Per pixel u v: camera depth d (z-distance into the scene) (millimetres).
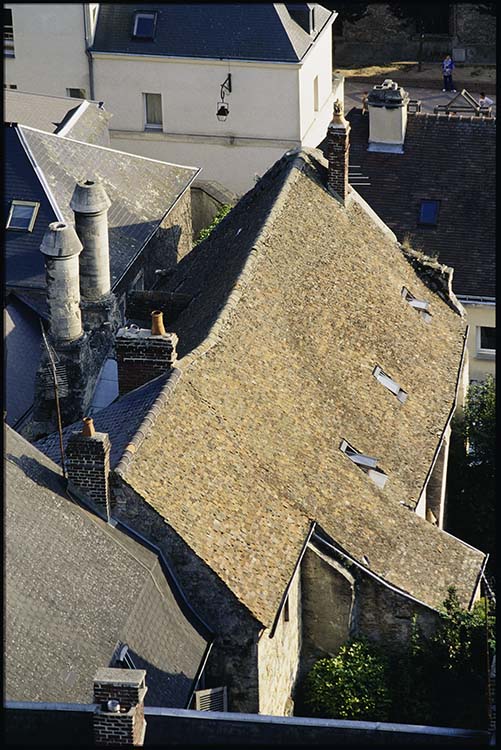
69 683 40625
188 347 53406
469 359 73875
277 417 51875
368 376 57750
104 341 58719
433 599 49688
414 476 55469
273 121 88500
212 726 39000
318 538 49375
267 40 87188
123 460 45562
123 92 89500
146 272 72812
